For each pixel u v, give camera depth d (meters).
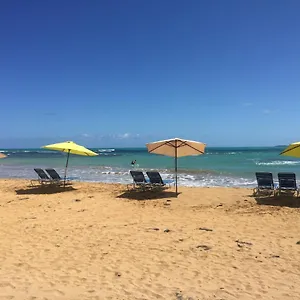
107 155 57.34
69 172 23.12
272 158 41.56
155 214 9.34
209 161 35.09
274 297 4.24
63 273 5.06
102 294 4.35
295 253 5.88
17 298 4.18
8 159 43.84
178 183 16.77
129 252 6.03
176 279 4.85
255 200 10.99
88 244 6.51
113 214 9.37
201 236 7.03
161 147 13.08
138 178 12.99
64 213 9.52
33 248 6.25
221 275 4.97
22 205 10.73
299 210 9.39
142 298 4.24
